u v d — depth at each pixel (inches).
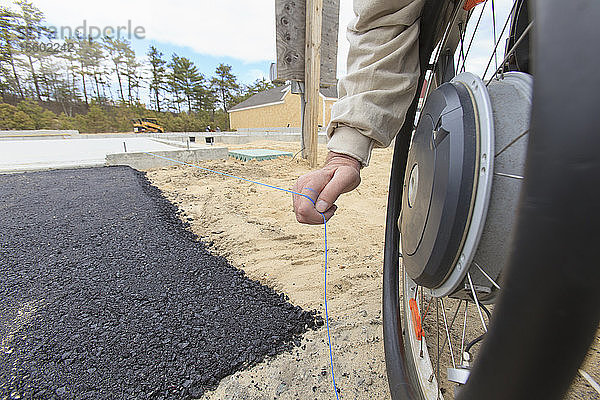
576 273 9.6
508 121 23.6
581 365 10.4
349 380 44.5
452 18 38.8
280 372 45.6
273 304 61.0
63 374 43.2
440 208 26.2
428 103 34.4
